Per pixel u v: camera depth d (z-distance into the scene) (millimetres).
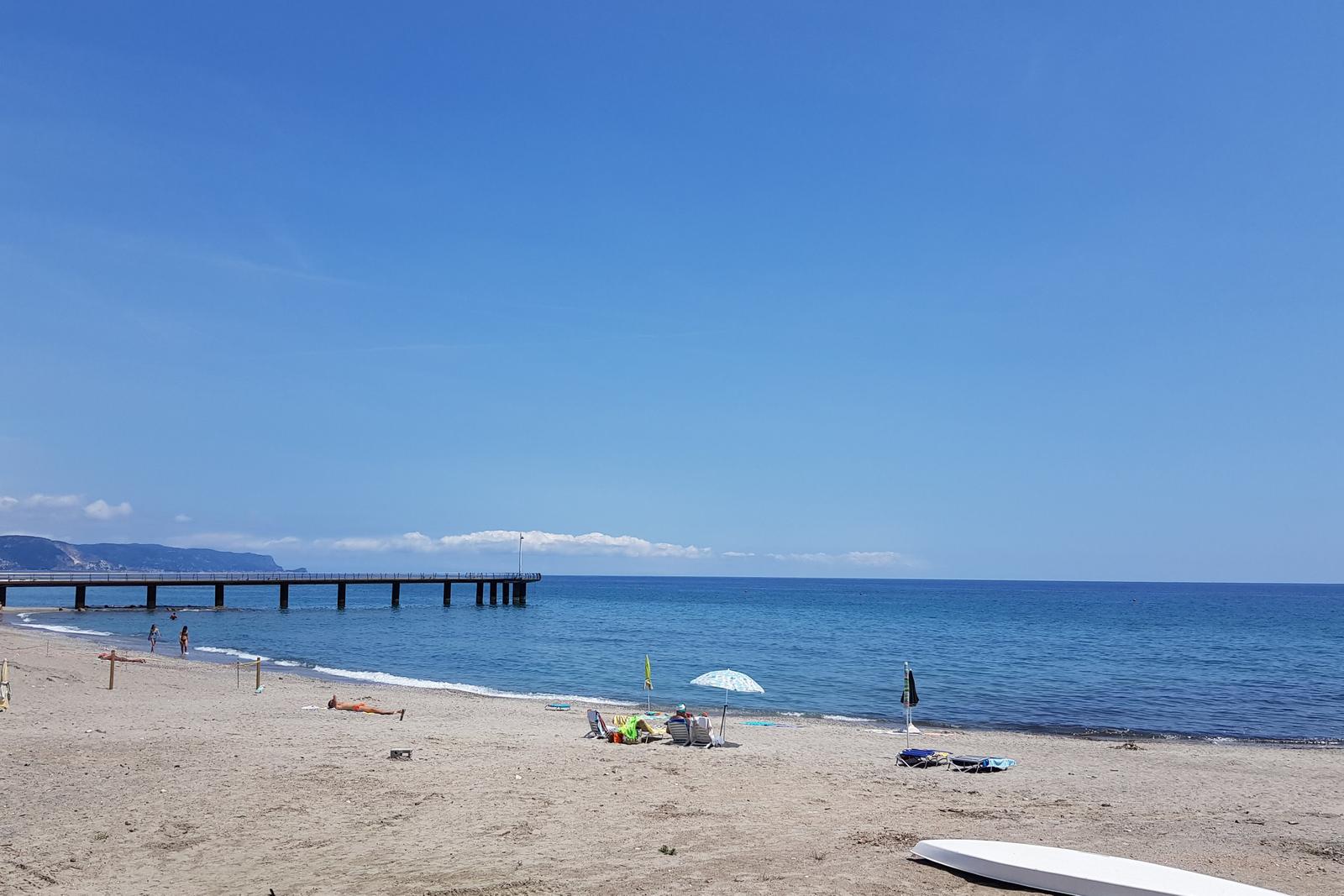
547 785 13664
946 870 9477
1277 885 9305
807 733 22859
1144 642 60688
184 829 10695
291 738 17578
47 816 11133
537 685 34719
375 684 33188
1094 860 9359
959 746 21328
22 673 26734
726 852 10023
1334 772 18453
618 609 104500
